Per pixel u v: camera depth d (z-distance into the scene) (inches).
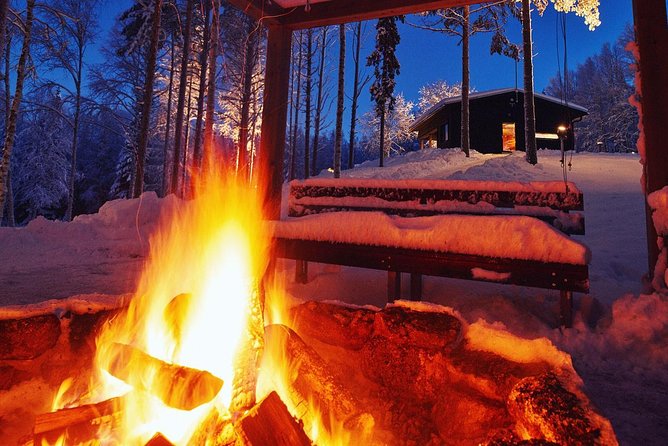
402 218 134.0
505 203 137.3
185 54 672.4
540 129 903.7
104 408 69.9
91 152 1264.8
